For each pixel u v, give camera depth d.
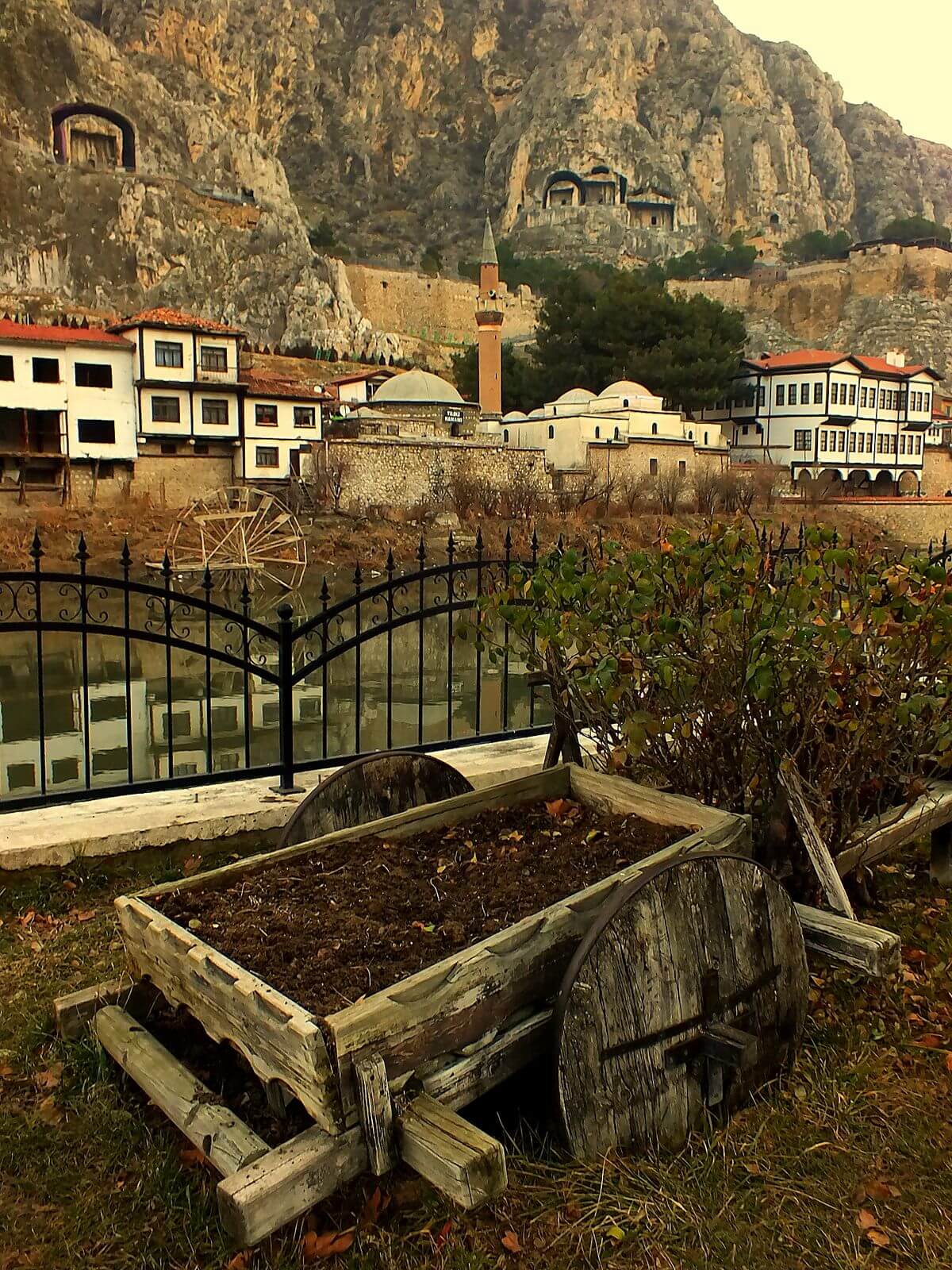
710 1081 2.88
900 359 66.00
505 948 2.58
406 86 151.25
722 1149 2.77
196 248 85.56
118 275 81.75
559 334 64.38
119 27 130.12
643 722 3.66
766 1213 2.53
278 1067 2.34
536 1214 2.49
